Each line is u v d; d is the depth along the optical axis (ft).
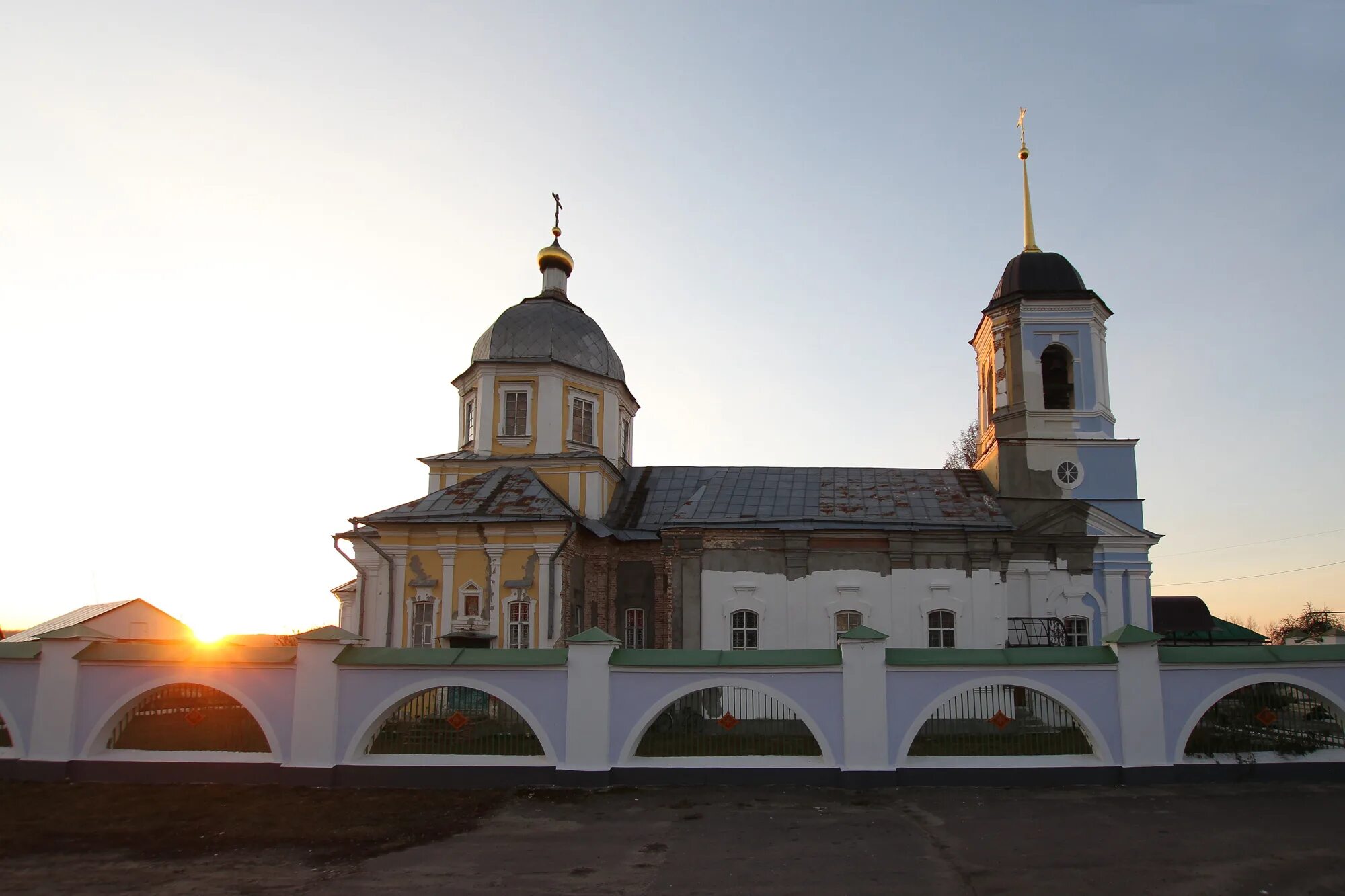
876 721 55.21
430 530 91.40
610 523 102.99
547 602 88.22
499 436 105.40
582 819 47.32
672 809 49.55
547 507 91.25
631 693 56.18
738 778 55.11
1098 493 98.12
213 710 59.47
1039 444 99.04
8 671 59.21
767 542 91.56
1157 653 56.39
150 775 56.75
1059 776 54.80
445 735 57.82
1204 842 42.16
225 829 45.68
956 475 105.91
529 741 58.03
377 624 94.32
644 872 38.17
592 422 109.70
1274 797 51.34
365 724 56.29
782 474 106.32
